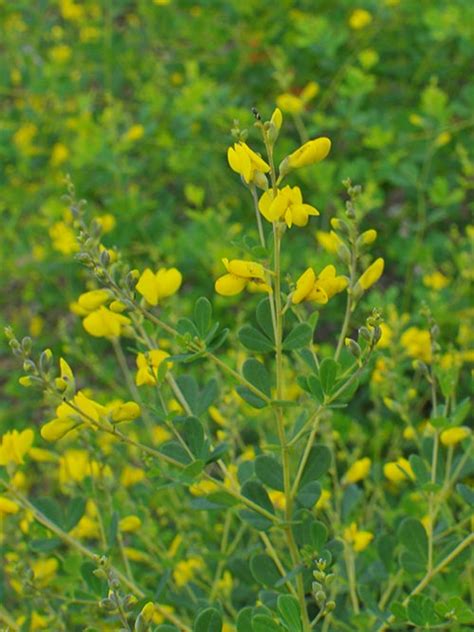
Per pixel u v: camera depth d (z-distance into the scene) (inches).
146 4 203.5
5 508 83.2
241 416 104.5
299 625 69.7
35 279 187.0
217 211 183.2
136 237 167.6
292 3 195.0
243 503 76.2
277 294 69.4
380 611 86.5
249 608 76.4
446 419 86.2
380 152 177.3
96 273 71.8
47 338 177.6
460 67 193.5
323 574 68.2
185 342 72.2
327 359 70.4
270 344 72.9
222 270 153.3
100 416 71.7
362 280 73.0
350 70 163.5
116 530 90.7
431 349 89.0
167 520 118.9
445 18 173.5
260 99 199.2
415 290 145.3
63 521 93.3
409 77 196.4
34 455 105.0
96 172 181.2
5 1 215.6
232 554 111.9
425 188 159.9
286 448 73.9
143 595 88.0
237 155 67.2
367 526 112.2
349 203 73.0
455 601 74.3
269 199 67.6
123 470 119.7
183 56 205.2
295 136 190.9
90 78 208.8
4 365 191.0
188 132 176.6
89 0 210.2
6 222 190.7
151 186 190.2
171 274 77.1
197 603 98.7
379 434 126.2
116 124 192.4
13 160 193.3
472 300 143.4
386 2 187.8
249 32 195.8
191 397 81.2
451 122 186.5
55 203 169.6
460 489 81.2
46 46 219.8
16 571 92.7
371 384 120.5
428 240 159.5
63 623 94.7
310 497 77.0
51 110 200.4
